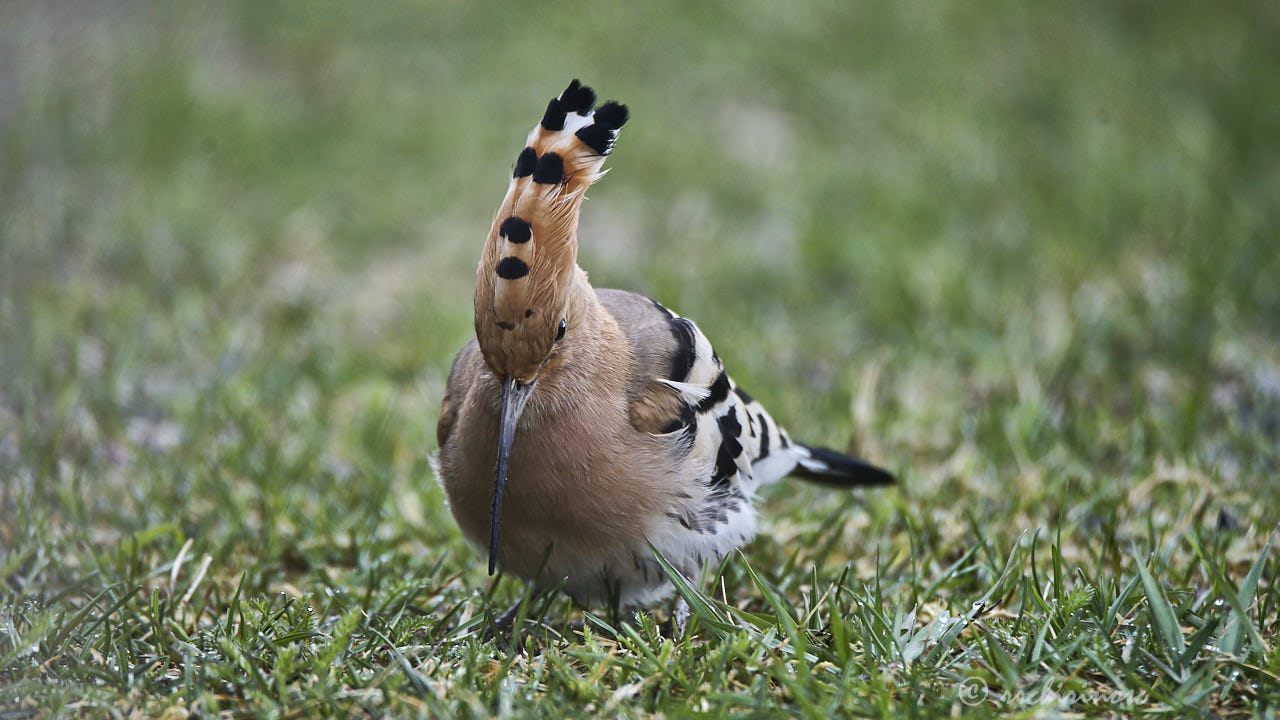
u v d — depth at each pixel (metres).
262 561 8.31
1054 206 16.09
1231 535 8.12
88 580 7.68
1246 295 12.59
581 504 7.09
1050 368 11.66
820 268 14.70
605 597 7.60
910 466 10.10
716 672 5.96
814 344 13.15
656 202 17.64
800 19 24.41
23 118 17.52
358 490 9.65
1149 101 19.91
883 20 24.47
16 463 9.66
